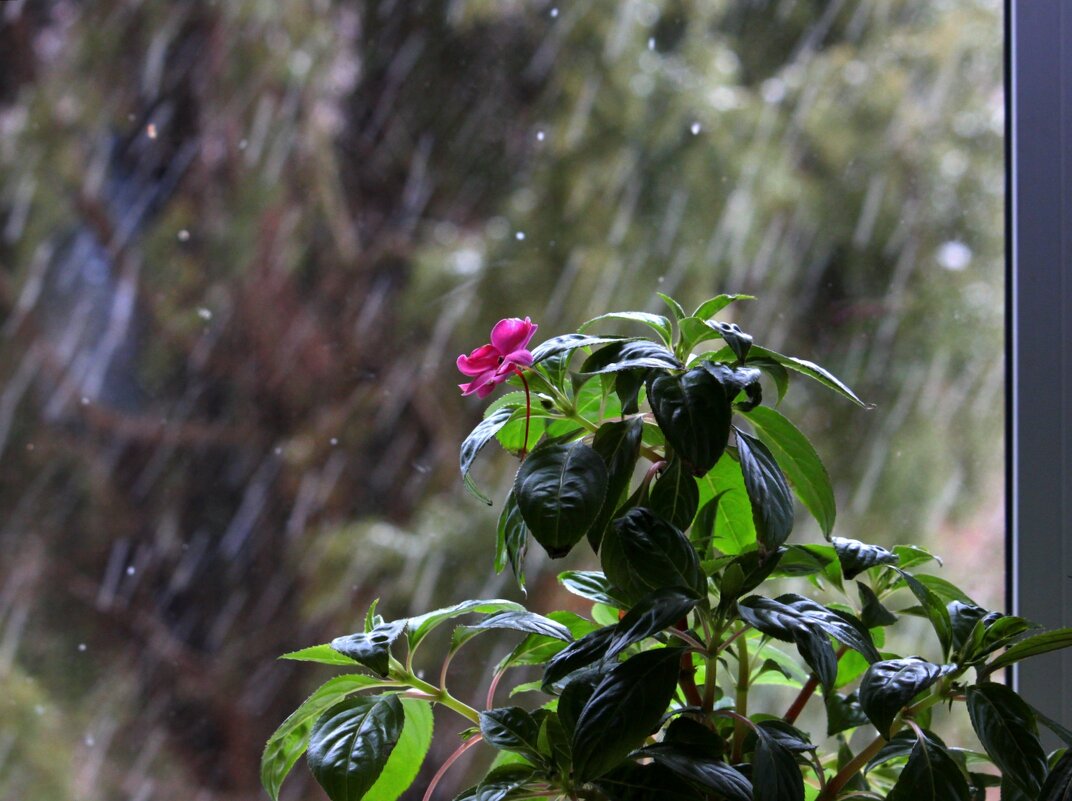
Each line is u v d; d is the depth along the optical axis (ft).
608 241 5.80
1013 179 3.79
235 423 6.09
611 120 5.89
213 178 6.31
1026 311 3.75
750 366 3.18
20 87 6.18
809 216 5.29
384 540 5.84
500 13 6.07
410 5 6.22
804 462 3.26
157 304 6.21
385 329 6.07
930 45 5.06
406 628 3.24
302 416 6.08
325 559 5.86
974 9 4.86
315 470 6.00
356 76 6.26
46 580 5.80
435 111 6.17
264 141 6.27
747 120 5.57
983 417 4.55
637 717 2.94
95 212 6.24
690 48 5.77
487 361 3.18
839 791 3.22
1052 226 3.73
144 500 5.98
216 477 6.03
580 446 3.08
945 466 4.60
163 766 5.55
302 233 6.21
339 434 6.02
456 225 6.10
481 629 3.23
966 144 4.83
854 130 5.25
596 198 5.87
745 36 5.66
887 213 5.06
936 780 3.01
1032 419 3.74
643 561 3.05
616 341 3.17
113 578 5.84
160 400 6.12
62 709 5.57
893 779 3.43
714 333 3.18
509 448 3.43
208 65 6.40
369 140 6.23
